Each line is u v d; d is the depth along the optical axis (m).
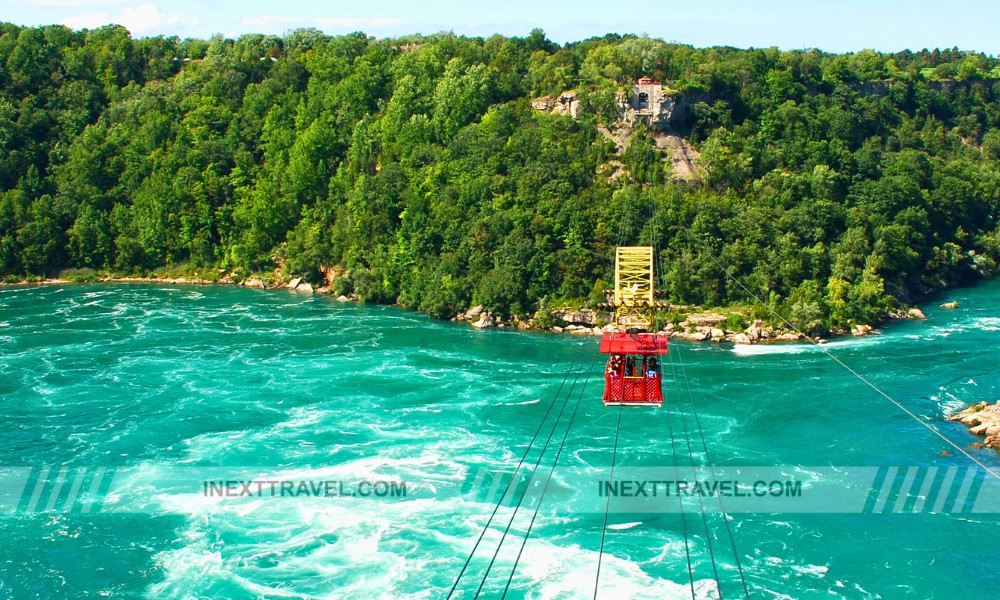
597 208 153.38
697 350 130.88
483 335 140.12
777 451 90.38
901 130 197.38
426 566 69.88
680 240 149.88
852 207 162.62
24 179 193.12
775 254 146.38
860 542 72.94
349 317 151.75
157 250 189.00
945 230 178.38
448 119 183.00
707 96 178.00
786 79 185.38
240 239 186.75
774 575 68.56
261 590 67.12
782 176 161.75
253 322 146.88
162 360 122.62
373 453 90.50
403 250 162.88
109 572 69.69
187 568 70.25
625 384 56.19
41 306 158.62
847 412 101.31
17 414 101.00
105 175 196.25
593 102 175.38
